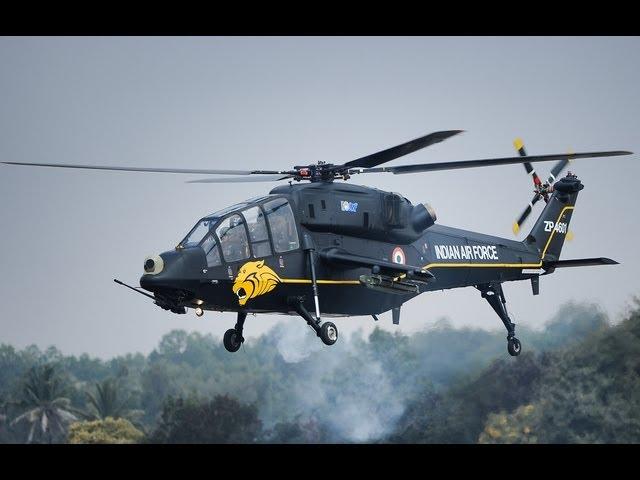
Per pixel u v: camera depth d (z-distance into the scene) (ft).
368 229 296.92
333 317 301.43
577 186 380.78
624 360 482.69
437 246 326.65
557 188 380.17
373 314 306.96
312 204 286.25
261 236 276.62
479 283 345.92
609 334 491.72
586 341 498.28
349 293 295.69
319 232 288.10
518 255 360.48
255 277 273.13
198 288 266.16
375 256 299.79
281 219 281.13
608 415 471.21
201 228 273.75
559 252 379.14
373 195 299.79
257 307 279.69
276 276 277.44
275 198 282.56
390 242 305.94
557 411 481.87
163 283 261.44
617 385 477.36
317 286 286.66
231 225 272.92
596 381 479.82
